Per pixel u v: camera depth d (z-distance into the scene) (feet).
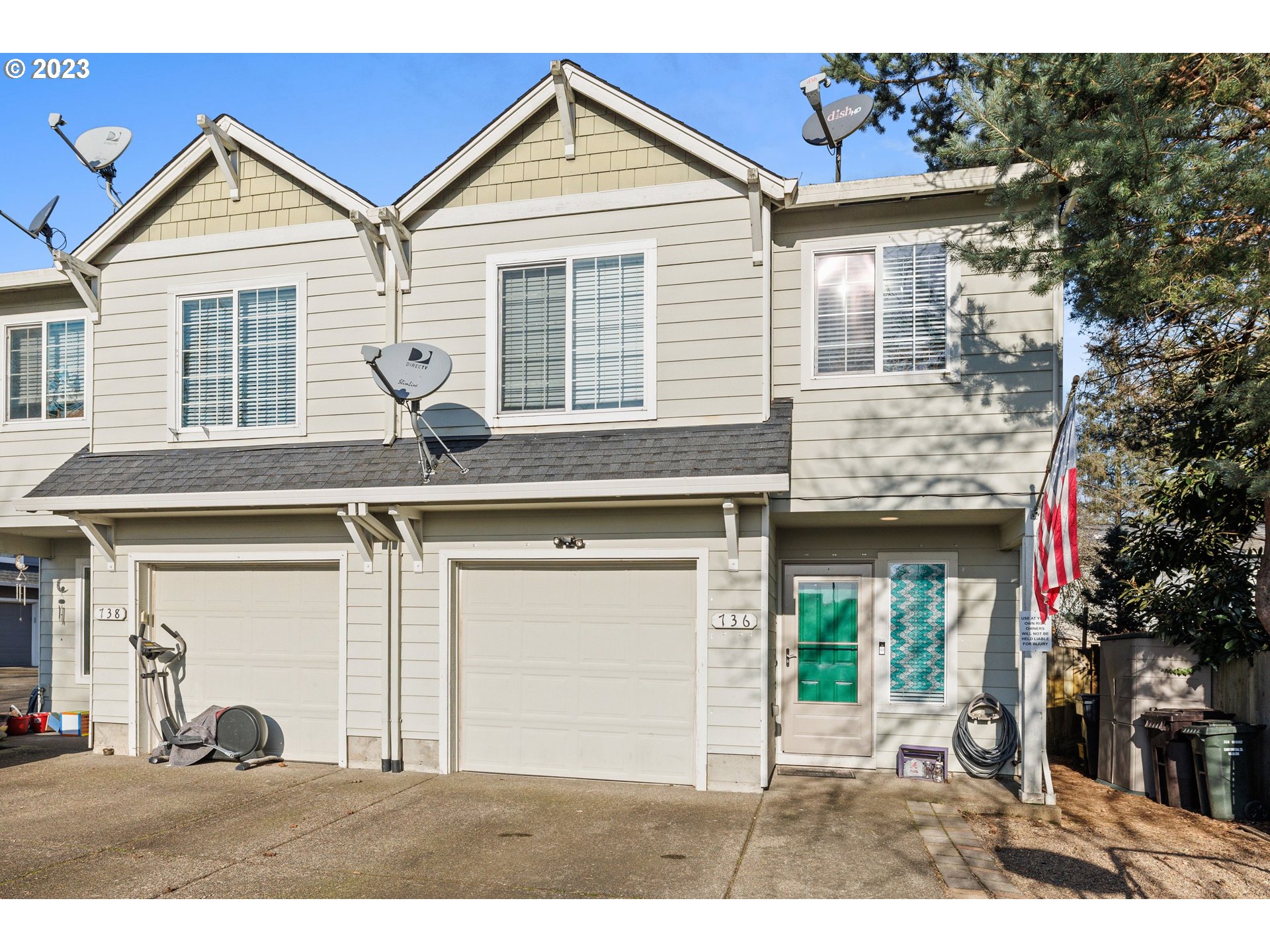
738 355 29.04
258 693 33.14
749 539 28.09
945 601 31.63
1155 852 22.90
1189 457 31.17
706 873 20.31
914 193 28.14
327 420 32.76
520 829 23.70
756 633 27.84
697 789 27.89
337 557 31.96
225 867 20.80
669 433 28.89
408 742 30.73
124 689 34.04
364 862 21.08
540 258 30.89
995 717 30.14
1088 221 24.09
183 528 33.68
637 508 29.12
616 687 29.66
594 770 29.58
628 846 22.24
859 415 28.68
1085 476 59.26
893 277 29.09
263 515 32.73
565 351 30.73
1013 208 26.07
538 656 30.37
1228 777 26.35
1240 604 28.02
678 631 29.25
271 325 33.78
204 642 33.86
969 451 27.84
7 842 22.74
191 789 28.32
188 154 34.40
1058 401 27.40
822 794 27.55
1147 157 21.36
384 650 30.89
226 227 34.40
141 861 21.22
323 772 30.63
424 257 31.99
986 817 26.09
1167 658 30.14
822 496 28.58
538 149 31.24
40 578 44.34
